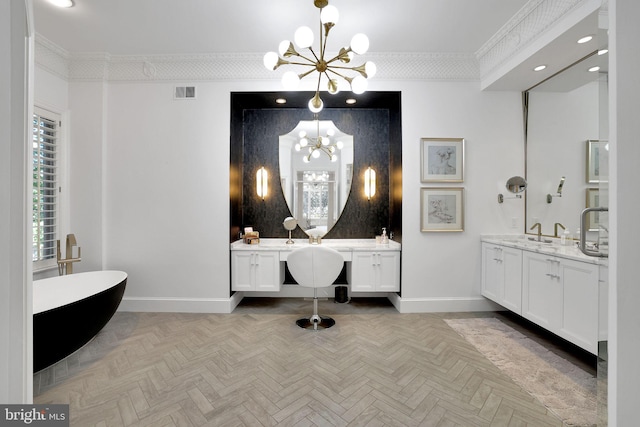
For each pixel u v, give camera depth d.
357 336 2.65
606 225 0.94
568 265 2.18
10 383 0.71
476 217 3.31
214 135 3.30
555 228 2.94
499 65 2.98
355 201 3.92
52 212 3.10
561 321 2.24
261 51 3.17
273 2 2.40
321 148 3.93
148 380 1.97
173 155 3.30
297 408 1.70
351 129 3.92
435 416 1.64
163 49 3.12
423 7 2.45
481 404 1.74
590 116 2.62
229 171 3.30
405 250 3.29
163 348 2.42
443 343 2.51
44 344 1.98
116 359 2.24
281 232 3.92
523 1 2.40
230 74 3.28
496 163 3.32
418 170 3.29
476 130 3.30
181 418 1.62
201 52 3.19
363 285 3.30
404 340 2.57
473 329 2.80
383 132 3.92
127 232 3.29
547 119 3.02
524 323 2.95
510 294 2.82
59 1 2.37
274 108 3.89
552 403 1.74
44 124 3.03
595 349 1.97
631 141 0.71
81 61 3.22
